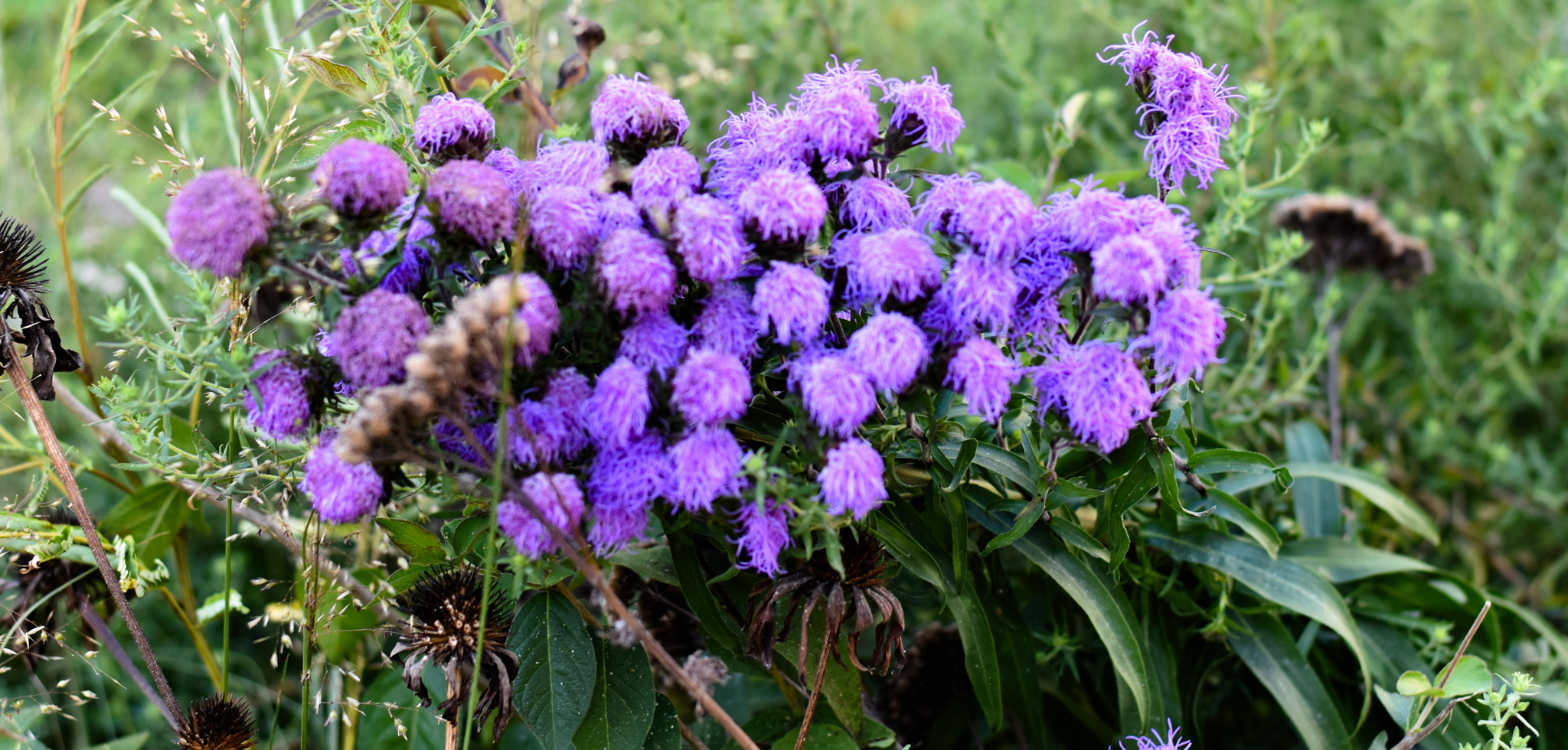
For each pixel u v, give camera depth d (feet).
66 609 2.37
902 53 4.27
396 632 2.12
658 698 2.19
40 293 2.15
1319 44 3.47
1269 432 2.94
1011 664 2.33
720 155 2.02
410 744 2.40
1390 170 3.84
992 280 1.91
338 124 2.26
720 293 1.94
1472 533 3.24
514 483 1.88
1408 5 3.78
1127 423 1.93
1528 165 3.75
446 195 1.86
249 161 2.37
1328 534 2.62
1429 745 2.36
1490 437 3.42
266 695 2.79
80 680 2.84
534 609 2.09
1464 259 3.40
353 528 2.33
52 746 2.82
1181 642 2.41
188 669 2.92
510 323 1.82
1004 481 2.21
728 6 3.45
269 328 2.53
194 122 3.70
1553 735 2.52
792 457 2.01
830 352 1.93
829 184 2.01
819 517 1.92
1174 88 2.06
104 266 3.68
